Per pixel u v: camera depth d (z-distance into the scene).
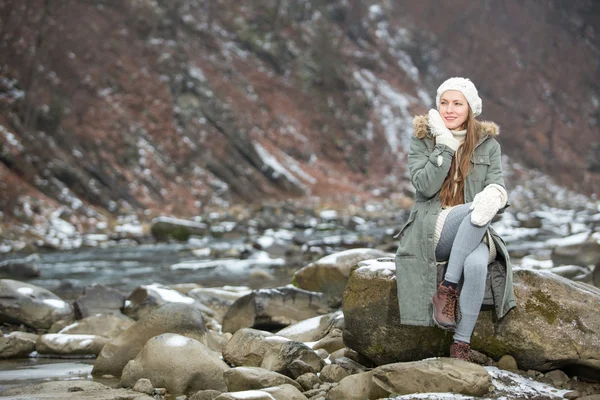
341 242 16.56
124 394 4.32
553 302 4.34
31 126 26.44
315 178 35.62
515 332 4.34
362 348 4.76
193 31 38.72
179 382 4.58
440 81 49.62
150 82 33.00
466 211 4.19
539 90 54.12
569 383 4.24
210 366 4.66
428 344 4.56
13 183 22.95
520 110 52.38
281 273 12.62
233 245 18.75
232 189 31.81
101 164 27.50
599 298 4.35
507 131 50.56
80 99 29.27
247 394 3.91
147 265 14.71
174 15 36.34
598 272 7.36
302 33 42.97
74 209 23.95
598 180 49.66
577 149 51.94
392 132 41.91
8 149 24.03
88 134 28.41
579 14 59.16
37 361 5.77
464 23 53.97
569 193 45.44
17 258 16.64
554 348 4.25
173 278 12.24
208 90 35.03
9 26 27.12
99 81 31.02
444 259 4.27
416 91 46.75
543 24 57.34
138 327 5.37
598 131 53.97
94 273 13.38
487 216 4.08
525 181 46.41
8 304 7.00
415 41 49.78
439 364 4.09
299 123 38.94
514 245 15.79
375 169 39.41
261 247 16.27
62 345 5.98
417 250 4.24
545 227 21.25
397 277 4.30
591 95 56.31
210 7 41.41
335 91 41.75
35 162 24.53
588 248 9.70
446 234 4.20
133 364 4.73
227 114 34.66
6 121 25.42
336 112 40.75
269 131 36.75
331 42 43.66
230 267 13.86
